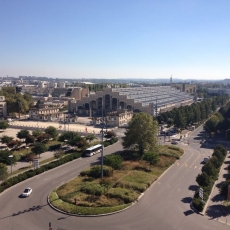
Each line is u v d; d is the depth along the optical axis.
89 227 49.06
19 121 184.50
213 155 89.31
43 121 186.50
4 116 196.00
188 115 159.50
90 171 75.88
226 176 77.38
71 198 59.66
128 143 96.75
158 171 80.19
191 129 159.38
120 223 50.62
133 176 73.31
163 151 100.69
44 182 71.50
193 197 62.66
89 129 155.88
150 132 95.12
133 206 57.62
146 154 83.94
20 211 54.81
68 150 103.50
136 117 97.12
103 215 53.47
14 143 102.06
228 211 56.03
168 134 143.62
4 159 78.06
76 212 53.94
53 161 88.81
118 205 57.41
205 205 58.41
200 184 67.00
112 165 76.50
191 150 110.62
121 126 165.38
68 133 109.88
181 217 53.19
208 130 138.88
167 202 59.81
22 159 93.50
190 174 79.44
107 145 114.56
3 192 64.38
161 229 48.75
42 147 94.19
